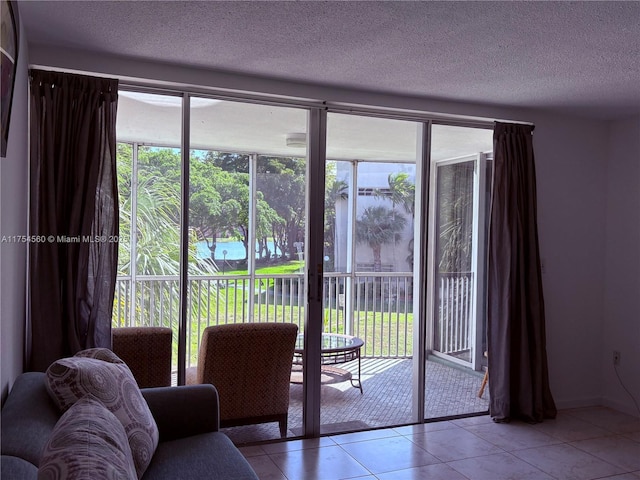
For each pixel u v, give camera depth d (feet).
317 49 9.22
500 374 12.88
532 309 12.95
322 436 11.89
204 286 11.33
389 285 14.67
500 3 7.27
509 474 10.07
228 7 7.58
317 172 11.78
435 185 17.02
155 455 7.20
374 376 15.10
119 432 5.21
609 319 14.28
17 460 4.78
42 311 9.11
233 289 11.55
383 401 14.32
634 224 13.65
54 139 9.29
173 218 11.07
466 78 10.77
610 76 10.53
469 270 16.29
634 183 13.67
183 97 10.69
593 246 14.26
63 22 8.20
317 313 11.85
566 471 10.23
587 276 14.21
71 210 9.34
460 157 16.44
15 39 6.74
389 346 15.17
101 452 4.44
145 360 10.37
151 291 11.12
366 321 14.70
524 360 12.85
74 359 6.83
